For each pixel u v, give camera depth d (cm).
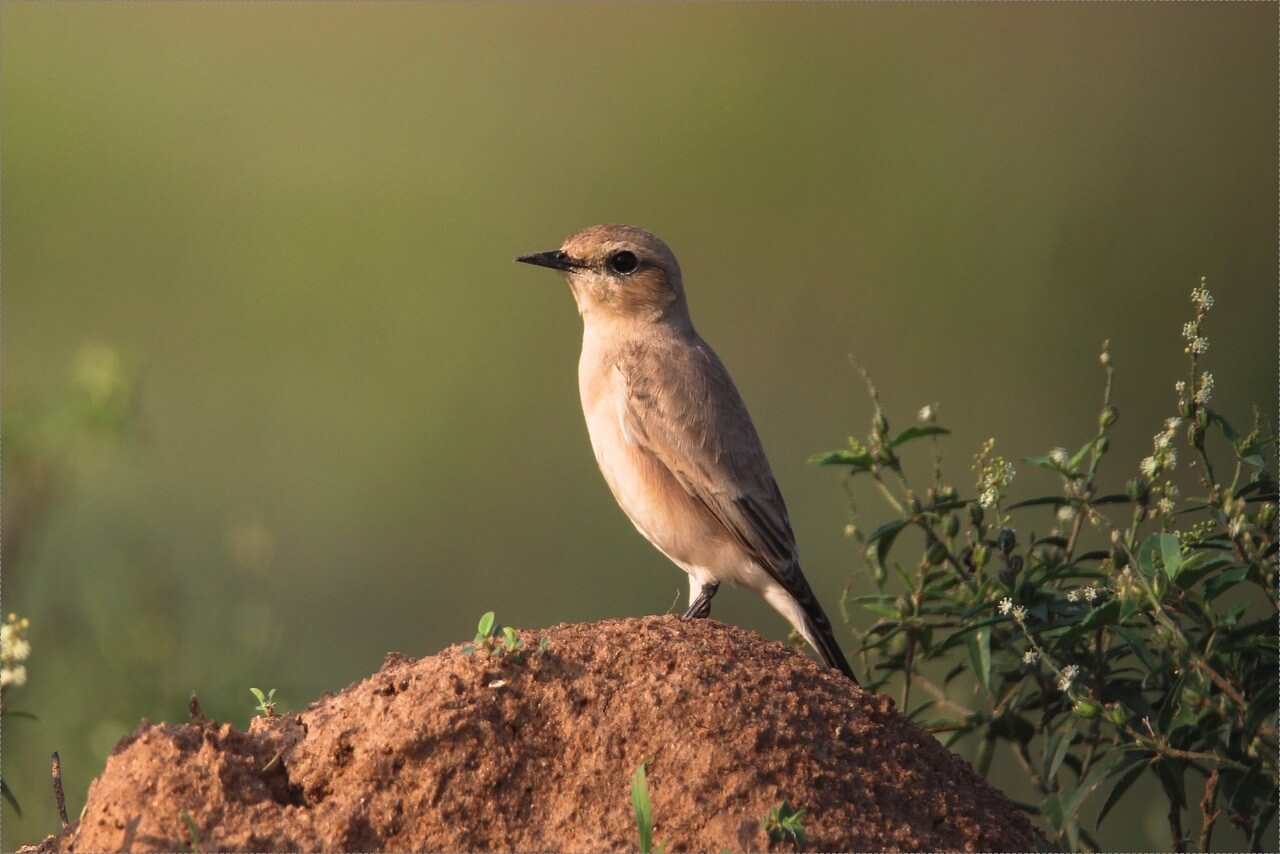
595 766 748
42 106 2955
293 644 1661
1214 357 2412
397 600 1903
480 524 2089
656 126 3131
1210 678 910
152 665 1287
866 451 1020
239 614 1340
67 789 1290
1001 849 780
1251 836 906
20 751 1284
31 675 1312
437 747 743
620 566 1994
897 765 791
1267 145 2923
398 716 753
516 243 2830
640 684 775
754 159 3064
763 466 1168
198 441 2209
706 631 841
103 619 1319
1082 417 2262
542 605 1920
